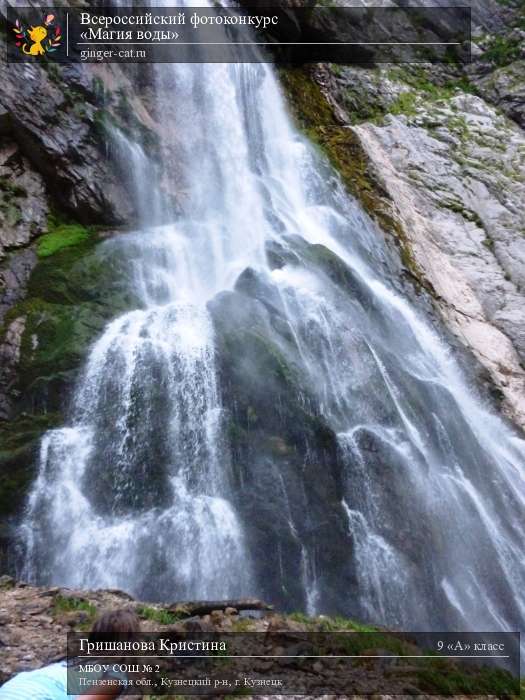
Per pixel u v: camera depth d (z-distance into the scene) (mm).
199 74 17125
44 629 5418
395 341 13672
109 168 13930
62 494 8945
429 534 9688
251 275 12156
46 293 11555
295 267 13234
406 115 22609
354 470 9648
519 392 16188
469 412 13758
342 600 8523
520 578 10758
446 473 11133
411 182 20438
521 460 13977
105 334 10664
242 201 15898
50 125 13266
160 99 15984
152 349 10305
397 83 23844
